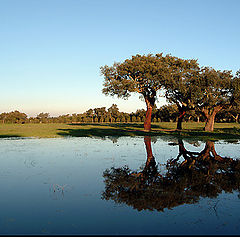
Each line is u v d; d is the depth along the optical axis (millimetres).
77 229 5211
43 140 24078
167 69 34719
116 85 35875
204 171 10742
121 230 5172
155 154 15391
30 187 8211
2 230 5152
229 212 6148
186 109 38625
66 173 10234
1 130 38125
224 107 35344
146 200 7039
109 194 7488
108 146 19359
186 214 6020
